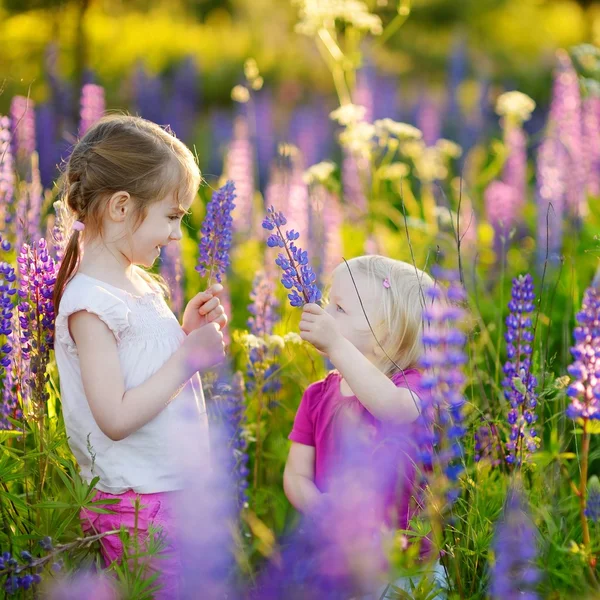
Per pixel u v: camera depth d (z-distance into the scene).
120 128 4.57
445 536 4.52
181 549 4.16
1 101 13.83
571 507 4.72
